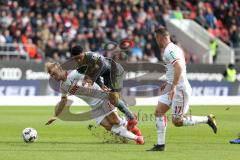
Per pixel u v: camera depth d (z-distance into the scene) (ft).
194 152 75.46
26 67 200.44
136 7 257.75
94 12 244.22
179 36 263.70
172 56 74.13
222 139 94.27
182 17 270.26
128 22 245.65
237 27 273.33
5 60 198.59
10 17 229.66
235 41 269.85
